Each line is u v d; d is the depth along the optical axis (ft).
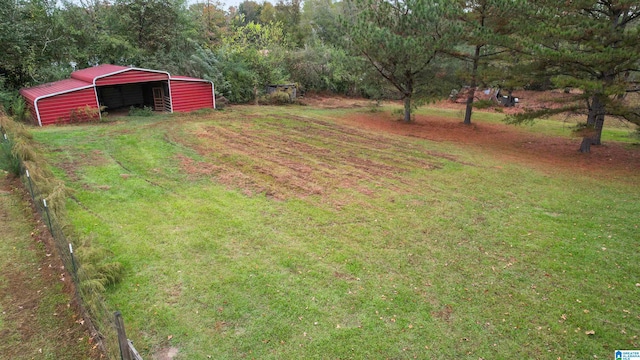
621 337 17.04
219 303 18.85
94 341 16.35
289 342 16.58
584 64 41.19
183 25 87.45
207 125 57.62
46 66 68.08
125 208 28.73
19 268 21.24
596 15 43.93
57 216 22.84
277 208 29.50
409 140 53.21
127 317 17.69
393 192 33.30
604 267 22.41
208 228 26.08
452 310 18.67
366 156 44.14
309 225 26.86
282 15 137.39
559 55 40.34
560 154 47.67
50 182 28.07
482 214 29.25
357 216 28.45
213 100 72.49
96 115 58.03
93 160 39.24
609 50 37.93
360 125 63.41
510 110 86.43
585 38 41.22
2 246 23.20
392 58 56.80
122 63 77.82
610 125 72.02
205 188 33.14
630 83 41.37
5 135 37.09
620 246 24.75
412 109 72.13
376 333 17.13
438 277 21.25
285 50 100.94
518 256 23.48
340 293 19.75
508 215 29.19
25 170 30.07
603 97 40.57
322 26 131.44
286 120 64.44
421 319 18.02
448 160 43.55
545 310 18.75
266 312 18.33
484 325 17.71
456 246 24.50
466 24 53.67
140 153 42.19
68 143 44.68
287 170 38.17
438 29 54.54
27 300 18.79
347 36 62.23
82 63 74.69
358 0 60.49
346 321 17.85
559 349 16.39
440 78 61.41
